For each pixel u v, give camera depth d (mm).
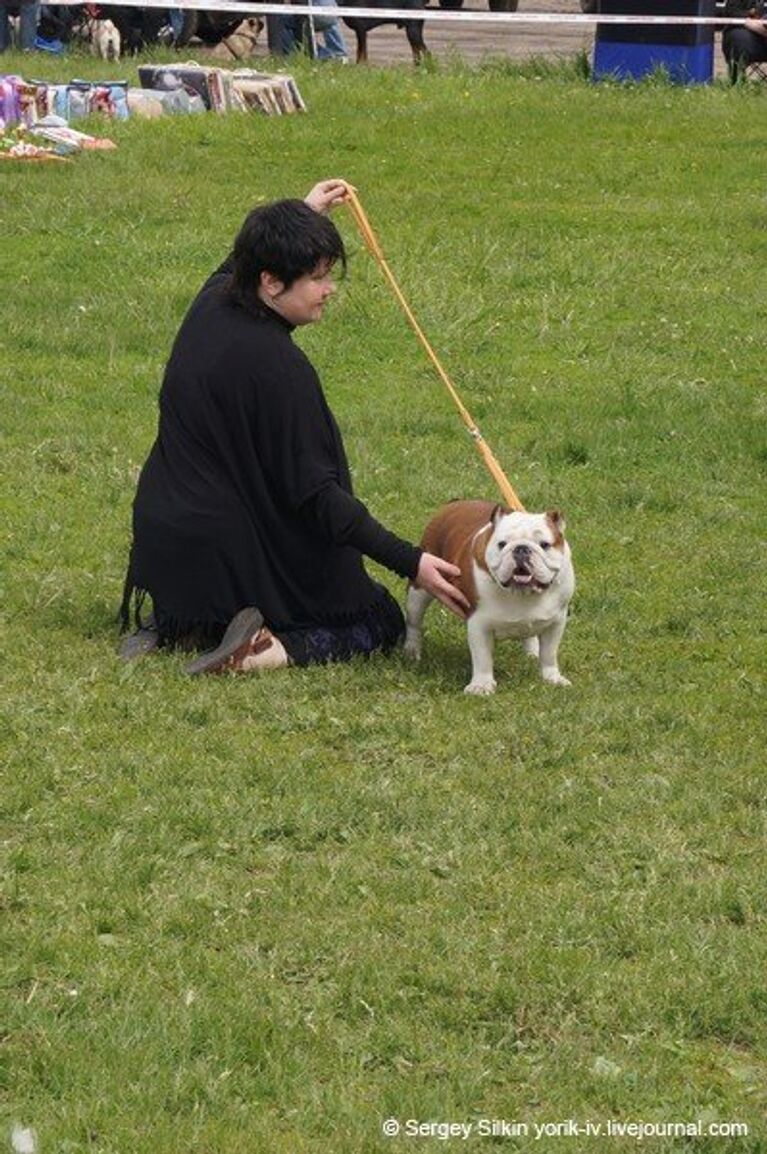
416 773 10016
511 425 17719
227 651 11367
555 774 10102
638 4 35969
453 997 7891
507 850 9164
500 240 24172
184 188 26094
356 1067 7391
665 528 14859
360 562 11945
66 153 27531
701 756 10406
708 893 8742
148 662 11523
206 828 9297
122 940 8273
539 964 8078
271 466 11617
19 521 14422
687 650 12250
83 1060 7344
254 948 8250
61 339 19766
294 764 10055
